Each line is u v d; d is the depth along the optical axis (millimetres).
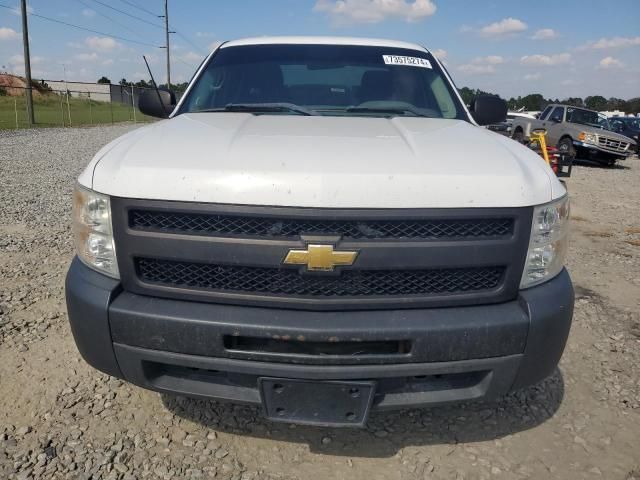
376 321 2029
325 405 2094
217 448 2482
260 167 2047
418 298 2084
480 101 3666
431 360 2064
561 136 17312
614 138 16312
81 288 2188
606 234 6762
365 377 2055
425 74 3648
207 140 2342
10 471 2273
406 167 2086
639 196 10164
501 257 2096
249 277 2064
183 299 2113
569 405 2898
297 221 1995
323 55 3664
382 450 2516
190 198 2016
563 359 3379
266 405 2113
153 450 2447
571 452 2529
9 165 10969
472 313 2104
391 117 3133
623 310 4172
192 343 2061
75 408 2721
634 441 2611
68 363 3119
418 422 2732
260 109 3260
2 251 5062
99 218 2162
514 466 2430
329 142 2311
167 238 2049
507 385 2188
